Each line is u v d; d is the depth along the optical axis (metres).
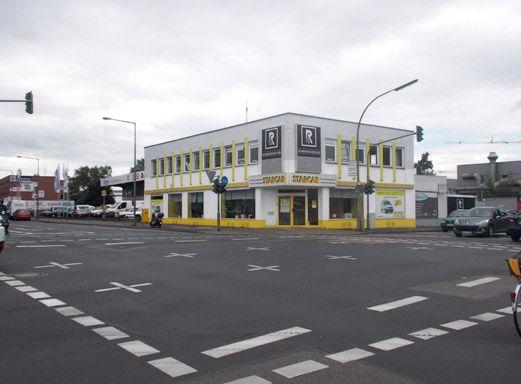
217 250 17.36
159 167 47.03
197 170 41.59
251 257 15.20
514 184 75.19
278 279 10.95
